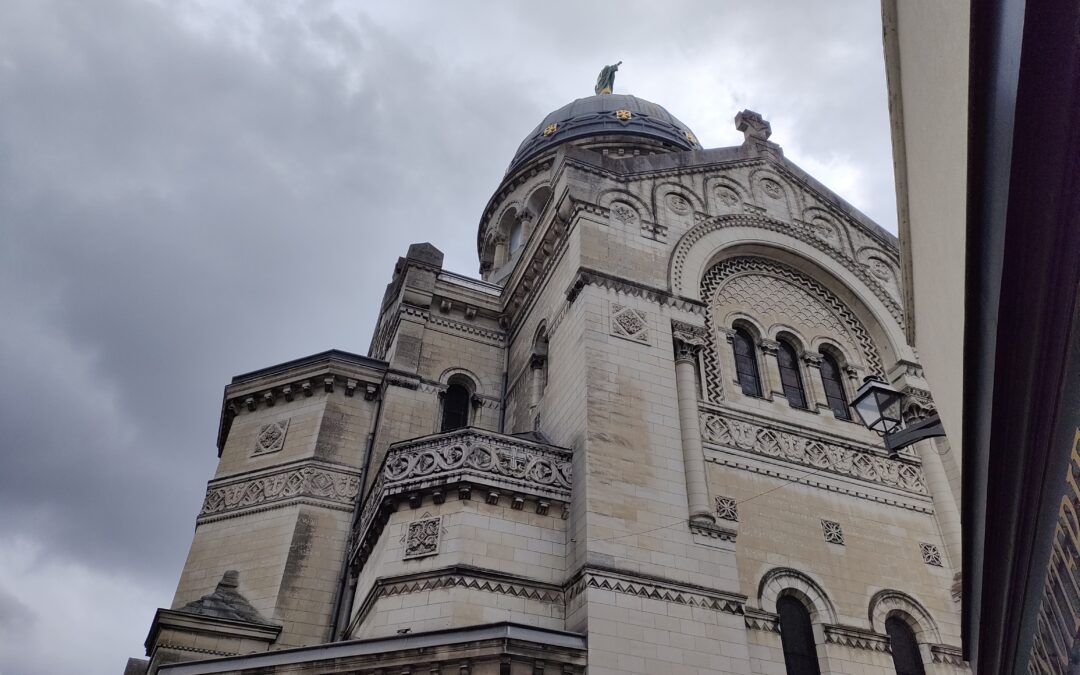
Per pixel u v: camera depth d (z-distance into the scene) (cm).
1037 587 698
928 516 2041
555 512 1656
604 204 2145
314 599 2017
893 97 1079
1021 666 844
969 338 644
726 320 2200
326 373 2408
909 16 884
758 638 1631
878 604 1814
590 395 1747
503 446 1689
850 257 2503
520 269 2489
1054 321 497
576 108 4147
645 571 1537
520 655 1343
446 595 1485
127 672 1998
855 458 2055
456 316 2652
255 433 2412
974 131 519
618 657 1414
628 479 1653
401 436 2323
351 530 2156
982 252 569
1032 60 426
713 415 1947
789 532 1830
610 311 1919
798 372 2244
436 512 1616
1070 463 539
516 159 4084
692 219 2273
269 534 2136
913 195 1072
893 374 2286
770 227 2420
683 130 4097
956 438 1130
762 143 2647
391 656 1358
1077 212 444
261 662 1403
